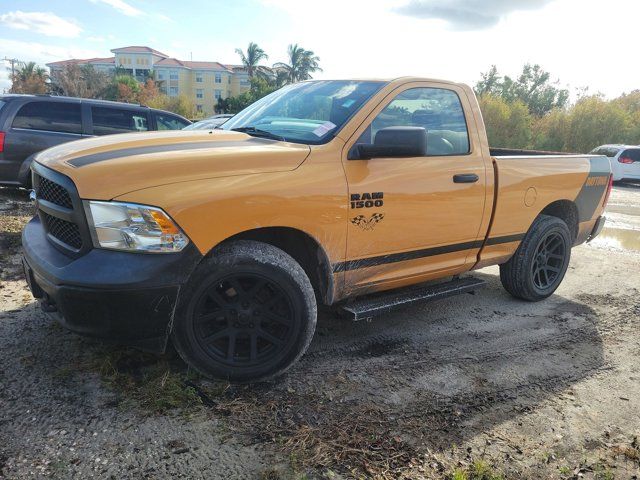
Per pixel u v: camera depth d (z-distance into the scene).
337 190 3.16
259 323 3.07
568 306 4.96
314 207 3.07
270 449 2.55
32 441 2.49
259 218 2.89
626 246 7.98
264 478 2.35
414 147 3.17
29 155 8.34
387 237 3.49
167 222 2.65
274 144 3.23
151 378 3.06
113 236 2.64
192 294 2.81
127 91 58.12
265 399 2.98
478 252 4.30
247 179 2.88
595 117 35.09
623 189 18.03
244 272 2.93
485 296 5.16
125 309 2.63
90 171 2.70
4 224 6.60
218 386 3.02
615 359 3.84
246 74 88.88
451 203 3.82
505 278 4.91
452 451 2.63
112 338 2.73
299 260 3.41
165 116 9.81
